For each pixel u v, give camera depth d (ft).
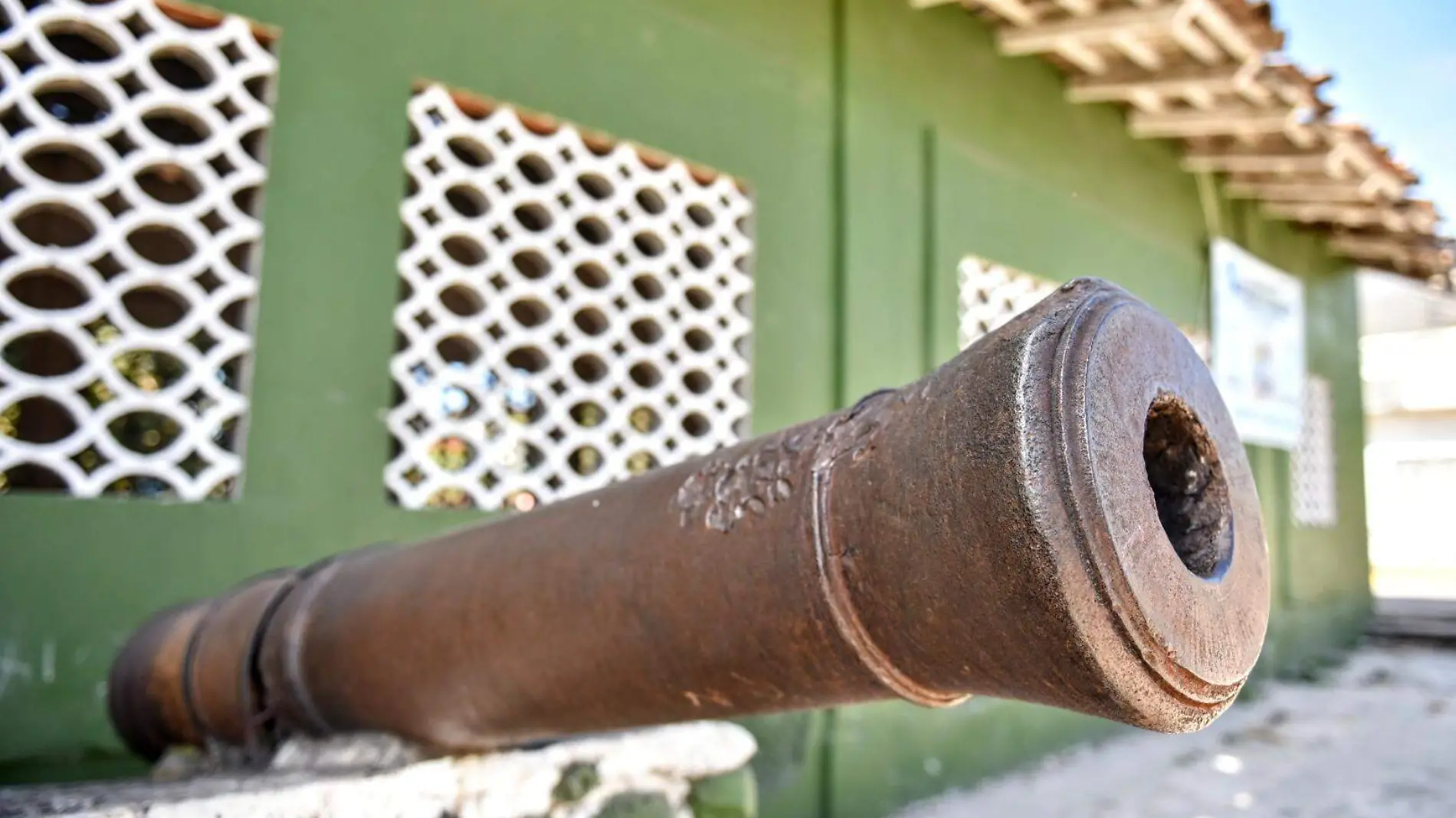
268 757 7.34
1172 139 23.07
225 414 9.93
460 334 11.64
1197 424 3.68
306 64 10.58
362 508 10.61
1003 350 3.36
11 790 6.48
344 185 10.74
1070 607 3.05
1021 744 18.17
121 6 9.59
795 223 14.90
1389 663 29.48
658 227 13.39
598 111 12.77
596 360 15.49
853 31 15.87
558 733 6.20
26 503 8.77
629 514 5.09
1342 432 31.96
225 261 10.09
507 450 13.67
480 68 11.78
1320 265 30.86
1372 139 21.95
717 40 14.14
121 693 8.24
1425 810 15.98
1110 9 16.55
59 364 14.25
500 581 5.60
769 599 4.26
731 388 14.19
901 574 3.65
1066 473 3.05
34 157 13.47
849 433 4.16
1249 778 17.72
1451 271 32.83
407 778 6.61
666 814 7.70
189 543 9.53
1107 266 20.81
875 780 15.05
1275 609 26.86
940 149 17.13
